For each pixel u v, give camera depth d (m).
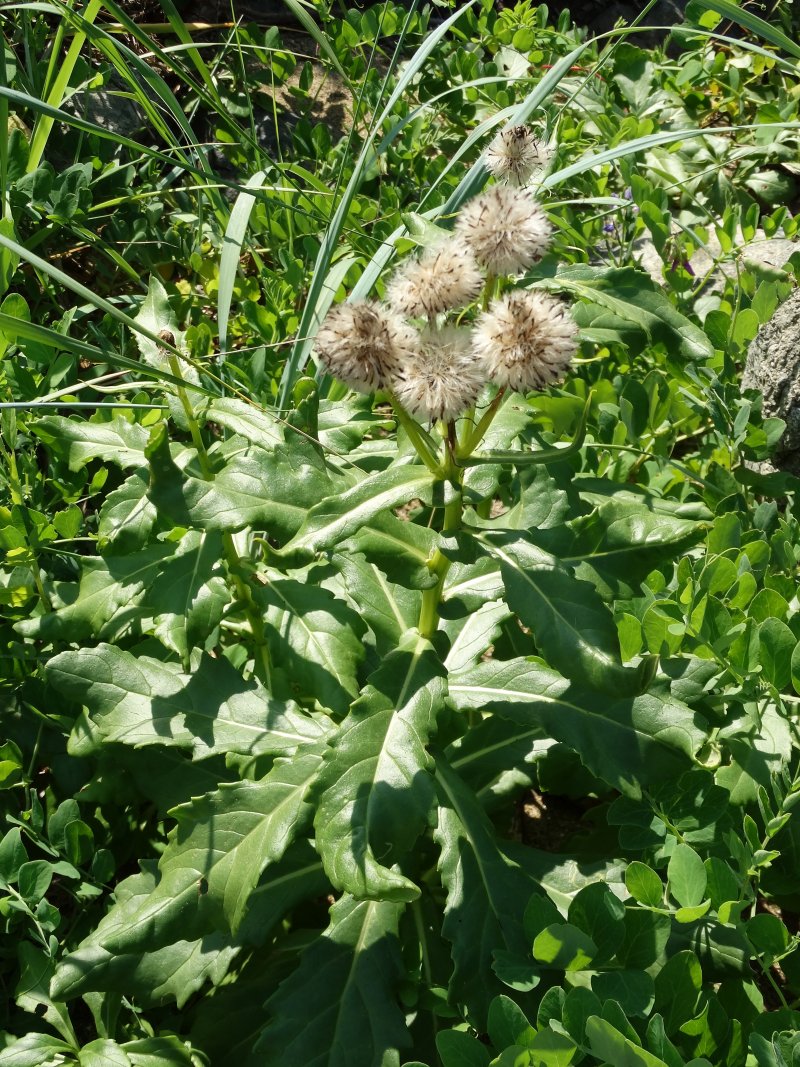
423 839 0.56
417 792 0.46
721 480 0.69
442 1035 0.44
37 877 0.52
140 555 0.56
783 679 0.53
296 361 0.69
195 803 0.48
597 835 0.57
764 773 0.54
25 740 0.61
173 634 0.53
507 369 0.43
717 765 0.58
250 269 1.00
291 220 0.90
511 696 0.51
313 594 0.56
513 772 0.58
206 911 0.47
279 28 1.27
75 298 0.89
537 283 0.63
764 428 0.69
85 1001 0.53
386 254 0.72
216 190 0.85
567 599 0.46
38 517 0.62
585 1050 0.42
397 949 0.50
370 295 0.81
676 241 0.98
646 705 0.50
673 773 0.49
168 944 0.46
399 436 0.53
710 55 1.19
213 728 0.53
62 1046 0.50
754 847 0.49
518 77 0.92
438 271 0.44
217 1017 0.52
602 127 1.07
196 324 0.90
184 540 0.55
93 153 0.97
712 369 0.76
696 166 1.08
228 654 0.63
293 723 0.53
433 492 0.46
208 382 0.70
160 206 0.94
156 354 0.59
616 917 0.46
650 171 1.06
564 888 0.52
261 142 1.12
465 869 0.50
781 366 0.69
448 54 1.20
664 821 0.50
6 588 0.61
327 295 0.74
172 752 0.56
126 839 0.59
